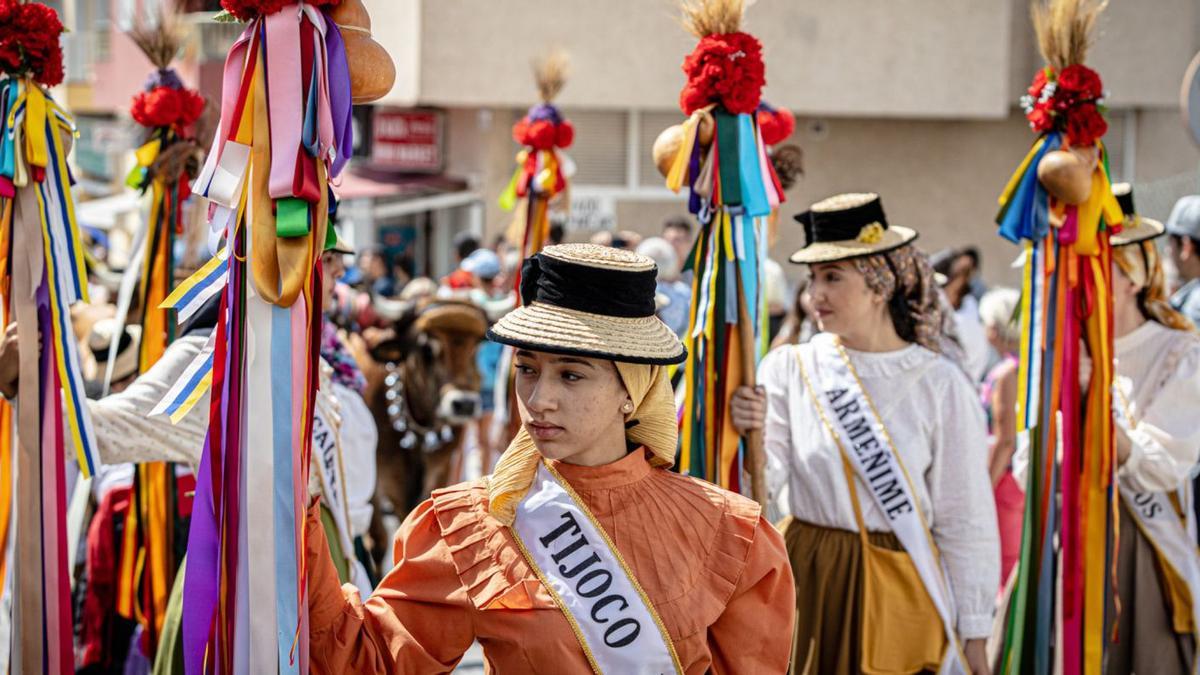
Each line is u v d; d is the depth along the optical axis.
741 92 3.84
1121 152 16.08
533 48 15.16
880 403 4.07
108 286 6.98
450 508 2.59
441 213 17.67
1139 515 4.74
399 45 15.55
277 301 2.54
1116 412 4.72
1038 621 4.36
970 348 7.77
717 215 3.91
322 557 2.61
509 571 2.51
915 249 4.16
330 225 2.72
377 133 16.25
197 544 2.60
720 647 2.61
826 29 15.45
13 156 3.19
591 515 2.54
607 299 2.48
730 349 3.92
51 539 3.22
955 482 4.02
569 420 2.48
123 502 4.78
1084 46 4.27
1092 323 4.33
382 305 7.93
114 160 21.11
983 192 16.28
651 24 15.23
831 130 16.12
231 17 2.64
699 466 3.95
